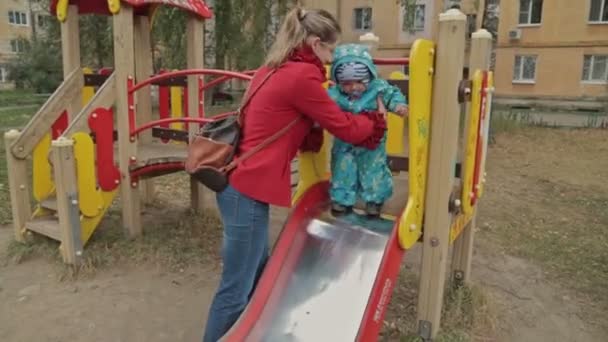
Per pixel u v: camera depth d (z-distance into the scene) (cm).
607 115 1734
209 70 383
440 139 262
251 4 1301
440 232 273
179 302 348
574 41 2072
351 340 216
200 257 417
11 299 348
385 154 261
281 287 241
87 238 410
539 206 613
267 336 225
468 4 1975
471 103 276
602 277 408
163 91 547
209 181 219
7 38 3139
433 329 288
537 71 2159
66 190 373
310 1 2328
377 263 238
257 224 223
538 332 324
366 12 2309
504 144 1052
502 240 488
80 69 458
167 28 1144
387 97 241
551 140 1120
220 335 242
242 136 224
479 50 290
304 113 217
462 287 343
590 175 792
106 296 354
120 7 405
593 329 331
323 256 248
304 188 276
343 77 240
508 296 372
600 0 2008
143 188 549
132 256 409
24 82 2562
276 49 218
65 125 479
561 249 468
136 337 306
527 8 2133
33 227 420
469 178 295
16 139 414
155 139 599
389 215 270
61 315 328
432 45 250
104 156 414
